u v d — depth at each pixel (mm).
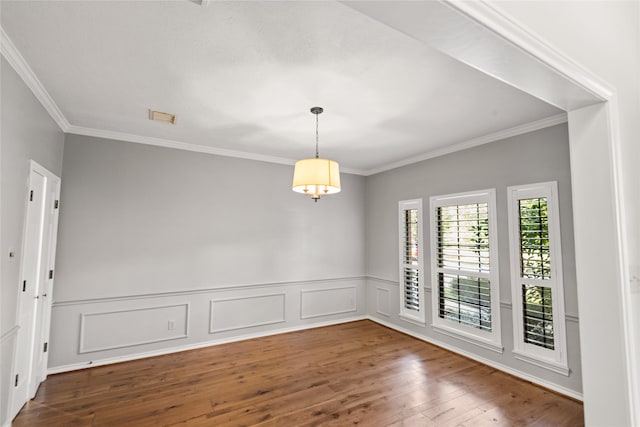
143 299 3674
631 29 1802
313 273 4930
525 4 1167
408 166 4691
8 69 1968
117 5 1596
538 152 3104
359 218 5469
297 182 2625
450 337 3914
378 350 3902
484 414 2504
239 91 2541
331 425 2348
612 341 1460
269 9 1621
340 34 1826
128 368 3336
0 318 2002
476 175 3705
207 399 2713
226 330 4168
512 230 3291
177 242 3904
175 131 3512
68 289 3283
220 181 4234
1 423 2068
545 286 3010
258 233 4484
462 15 958
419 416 2473
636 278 1554
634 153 1674
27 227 2387
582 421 2410
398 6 910
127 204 3635
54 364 3189
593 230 1540
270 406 2607
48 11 1637
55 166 3061
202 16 1677
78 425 2338
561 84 1381
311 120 3152
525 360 3133
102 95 2623
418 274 4438
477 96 2578
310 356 3695
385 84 2404
